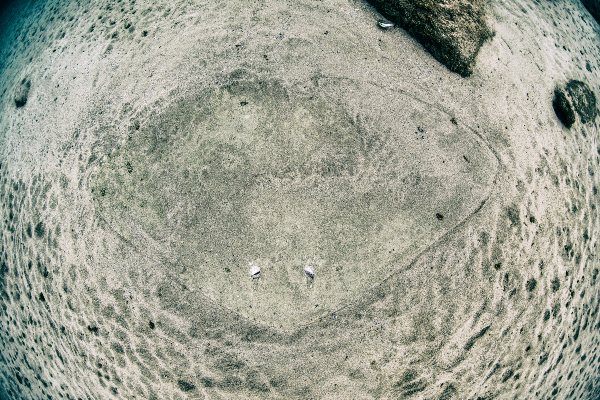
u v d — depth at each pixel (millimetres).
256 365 2482
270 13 2869
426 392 2525
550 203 2836
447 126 2754
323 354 2482
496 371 2629
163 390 2537
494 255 2623
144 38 2957
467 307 2564
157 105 2762
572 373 2941
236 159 2641
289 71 2750
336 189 2607
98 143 2811
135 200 2662
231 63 2771
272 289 2518
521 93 2982
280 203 2588
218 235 2572
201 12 2920
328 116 2695
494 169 2738
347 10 2902
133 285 2584
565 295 2824
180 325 2521
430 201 2627
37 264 2824
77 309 2672
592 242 2992
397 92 2770
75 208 2758
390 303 2518
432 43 2830
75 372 2754
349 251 2553
